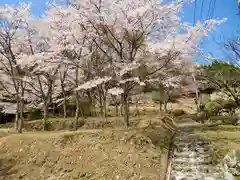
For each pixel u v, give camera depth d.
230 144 7.70
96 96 16.33
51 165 7.05
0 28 10.45
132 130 8.55
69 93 16.55
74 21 8.58
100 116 17.12
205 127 12.18
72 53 9.97
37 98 15.98
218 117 14.49
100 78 8.79
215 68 13.07
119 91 8.03
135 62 8.48
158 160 6.82
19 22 10.66
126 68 8.15
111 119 14.23
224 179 5.45
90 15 8.10
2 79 12.88
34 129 14.40
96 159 6.93
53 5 9.47
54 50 9.59
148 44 9.16
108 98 16.03
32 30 10.98
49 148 7.77
